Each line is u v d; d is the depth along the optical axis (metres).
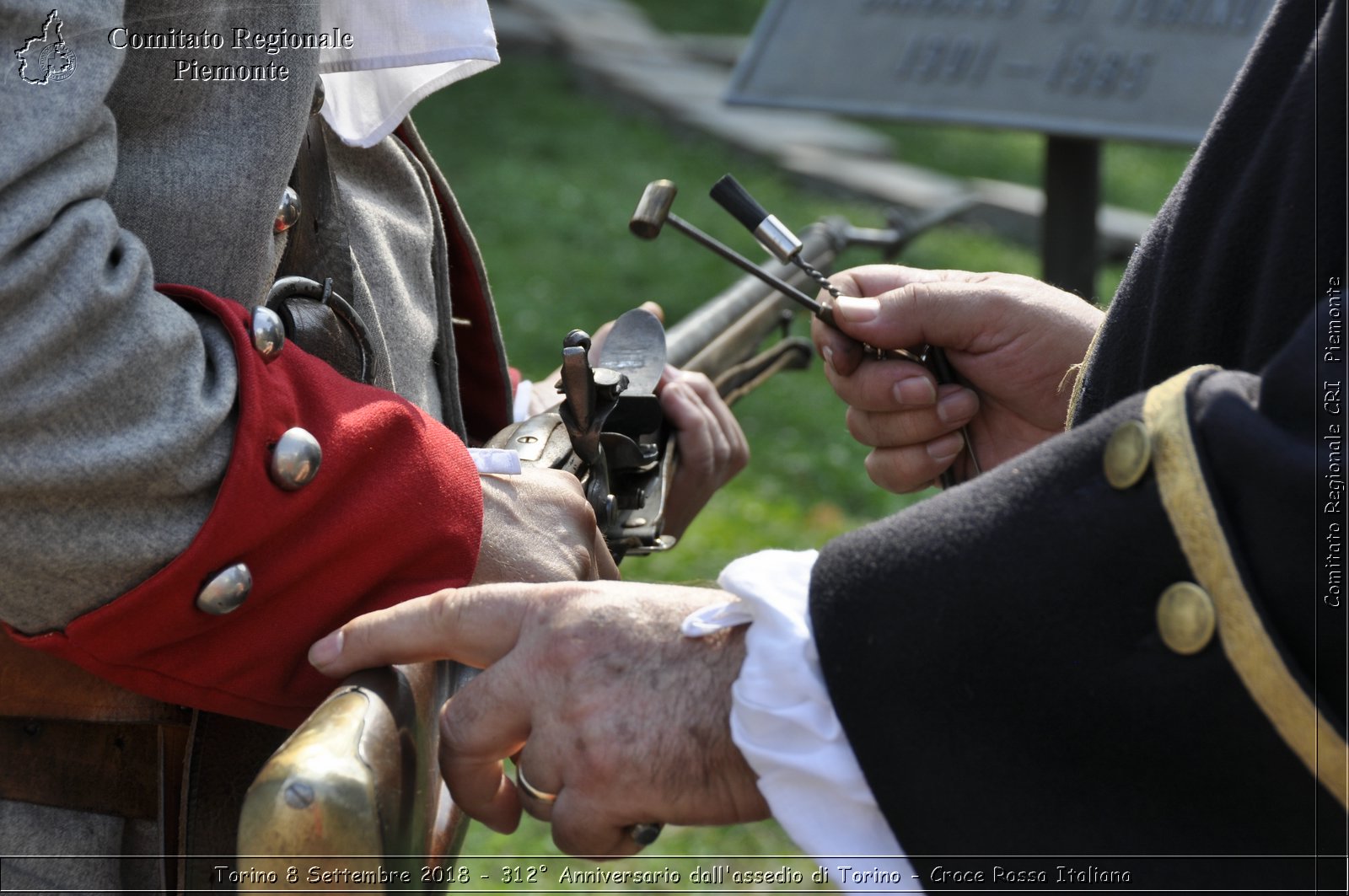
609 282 13.37
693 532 8.23
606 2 26.39
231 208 1.76
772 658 1.51
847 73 8.21
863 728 1.46
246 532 1.60
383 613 1.63
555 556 2.02
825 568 1.54
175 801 1.81
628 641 1.60
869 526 1.58
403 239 2.51
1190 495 1.33
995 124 7.73
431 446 1.84
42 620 1.59
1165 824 1.37
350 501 1.72
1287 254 1.55
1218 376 1.41
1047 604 1.41
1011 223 16.31
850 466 9.75
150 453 1.51
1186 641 1.32
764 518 8.62
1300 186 1.54
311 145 2.10
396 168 2.60
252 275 1.82
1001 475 1.52
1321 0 1.64
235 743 1.85
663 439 3.10
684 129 19.86
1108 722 1.38
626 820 1.60
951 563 1.46
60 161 1.51
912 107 7.91
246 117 1.78
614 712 1.57
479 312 2.91
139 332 1.52
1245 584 1.29
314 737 1.38
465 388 3.00
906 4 8.21
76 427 1.49
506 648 1.63
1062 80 7.66
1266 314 1.57
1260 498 1.30
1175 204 1.81
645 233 2.79
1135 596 1.37
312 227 2.10
